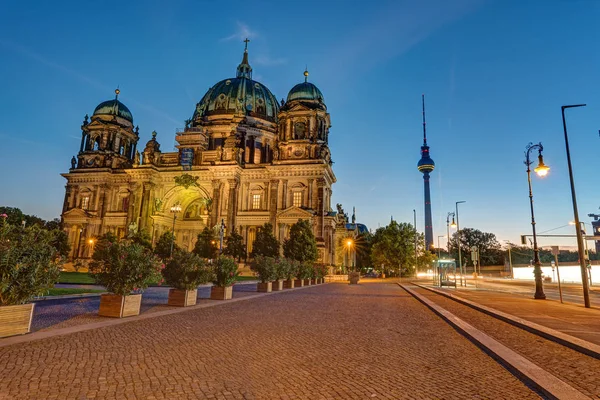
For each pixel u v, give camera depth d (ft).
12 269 35.63
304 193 248.32
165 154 284.20
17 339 33.86
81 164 293.64
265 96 334.03
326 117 274.57
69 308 58.29
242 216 251.80
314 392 22.47
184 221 274.77
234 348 33.55
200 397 21.25
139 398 20.85
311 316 56.13
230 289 83.20
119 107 312.71
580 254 74.90
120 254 51.06
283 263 123.54
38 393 21.11
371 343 36.86
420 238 356.18
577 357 31.19
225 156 260.83
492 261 492.54
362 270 404.57
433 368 28.19
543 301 85.30
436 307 67.15
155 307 63.31
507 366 28.45
